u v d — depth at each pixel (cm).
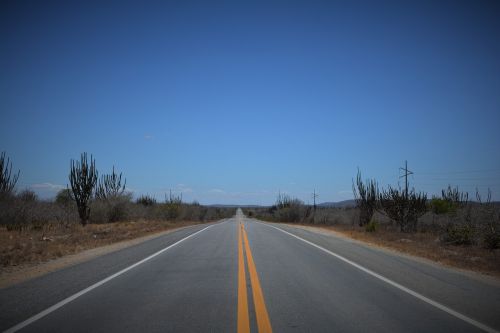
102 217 3662
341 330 609
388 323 643
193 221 5828
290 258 1420
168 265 1253
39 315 688
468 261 1355
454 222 2523
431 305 755
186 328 619
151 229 3152
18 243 1692
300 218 5703
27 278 1038
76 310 720
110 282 977
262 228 3412
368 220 3769
